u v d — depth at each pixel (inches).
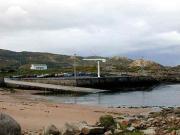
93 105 2608.3
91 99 3582.7
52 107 1926.7
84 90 4830.2
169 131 968.9
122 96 4200.3
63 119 1411.2
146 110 2102.6
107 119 1088.8
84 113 1692.9
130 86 6363.2
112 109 2126.0
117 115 1667.1
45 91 4505.4
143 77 6820.9
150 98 3934.5
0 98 2746.1
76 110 1838.1
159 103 3240.7
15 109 1637.6
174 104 3088.1
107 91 5206.7
